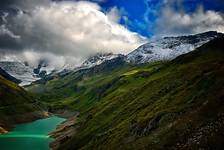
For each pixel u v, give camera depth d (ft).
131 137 318.65
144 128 309.42
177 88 384.06
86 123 605.31
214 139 181.16
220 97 230.89
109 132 399.03
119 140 333.62
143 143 269.85
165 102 345.92
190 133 216.13
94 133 498.28
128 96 610.24
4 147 588.50
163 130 258.57
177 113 280.31
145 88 577.02
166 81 517.55
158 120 298.15
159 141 241.76
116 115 507.71
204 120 218.79
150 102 434.30
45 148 587.27
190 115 241.96
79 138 524.11
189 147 193.47
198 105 261.85
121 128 380.17
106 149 340.59
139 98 520.42
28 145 615.98
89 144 428.15
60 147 547.90
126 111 487.20
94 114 630.74
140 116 362.12
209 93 273.75
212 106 227.61
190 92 320.29
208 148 177.68
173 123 255.91
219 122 196.03
